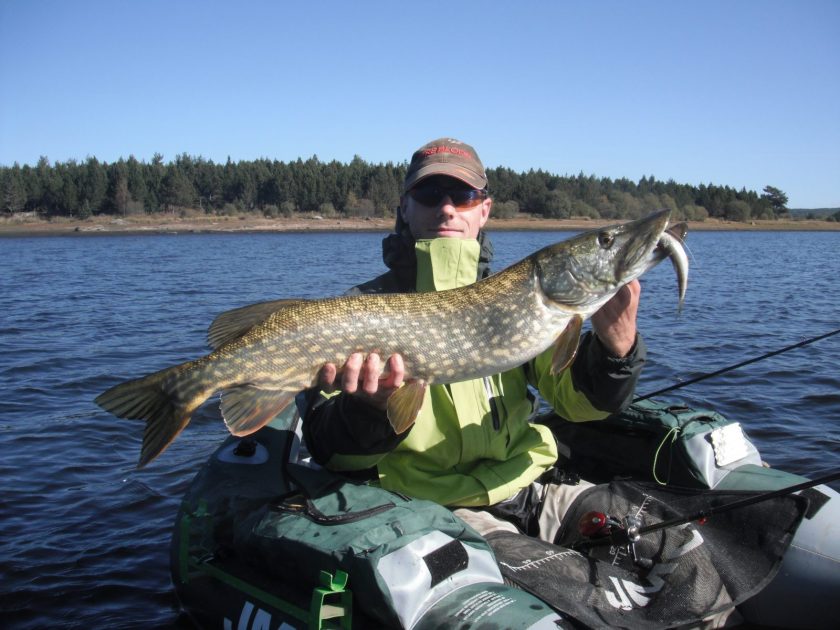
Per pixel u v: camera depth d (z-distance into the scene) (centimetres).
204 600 101
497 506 108
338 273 796
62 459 193
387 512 87
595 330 100
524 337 104
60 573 137
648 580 99
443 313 101
